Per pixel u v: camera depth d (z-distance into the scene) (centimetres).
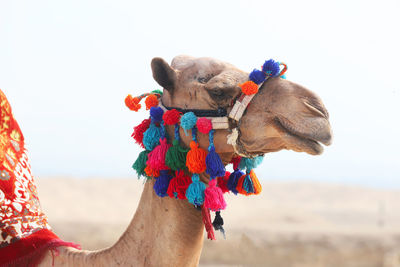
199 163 340
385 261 2005
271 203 4403
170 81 358
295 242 2148
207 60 365
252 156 348
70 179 5775
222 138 347
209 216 344
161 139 355
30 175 392
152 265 347
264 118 335
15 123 396
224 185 381
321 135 321
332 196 7500
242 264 1661
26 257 359
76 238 2086
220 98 347
